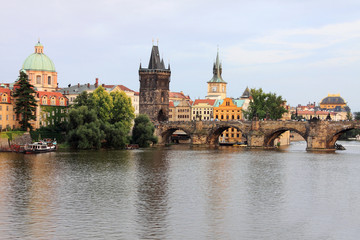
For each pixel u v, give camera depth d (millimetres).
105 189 117812
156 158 185750
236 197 110750
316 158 192875
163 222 89875
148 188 119875
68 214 94188
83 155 187250
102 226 87000
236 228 87000
